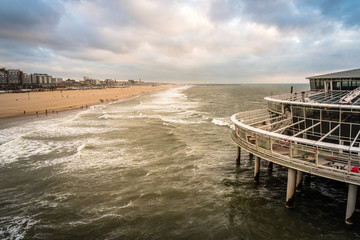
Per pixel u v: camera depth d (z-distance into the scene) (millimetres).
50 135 34156
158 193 16500
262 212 13906
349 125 14977
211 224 12867
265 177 18859
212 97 128500
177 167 21438
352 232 11703
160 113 60156
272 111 23203
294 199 13883
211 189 17031
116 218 13516
